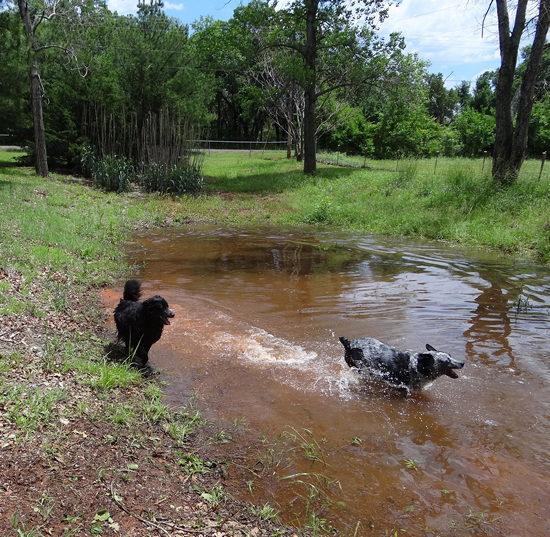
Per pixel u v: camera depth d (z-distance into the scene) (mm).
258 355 6145
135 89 25188
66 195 17672
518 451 4281
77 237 11883
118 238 13578
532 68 17281
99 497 3350
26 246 9719
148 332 5652
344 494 3711
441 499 3674
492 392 5328
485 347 6496
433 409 4988
